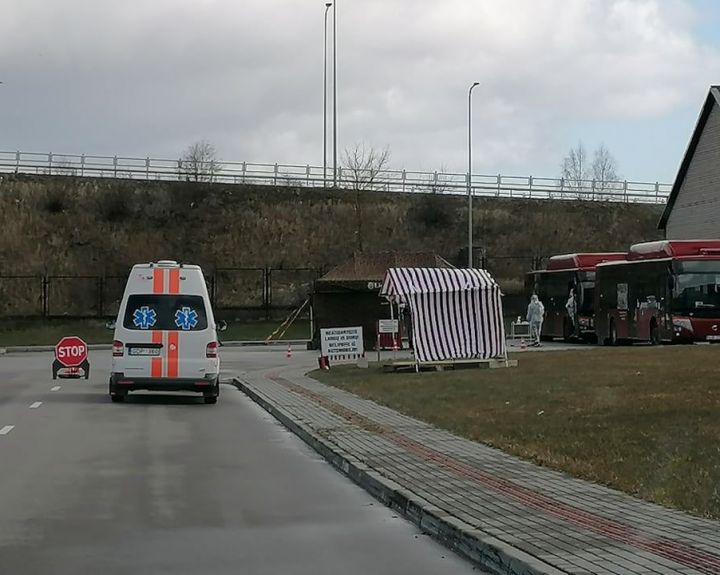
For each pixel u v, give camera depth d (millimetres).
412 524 9211
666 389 18609
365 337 41469
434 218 75500
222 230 70688
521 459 12047
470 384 21516
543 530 8023
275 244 70750
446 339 26891
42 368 33281
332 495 10672
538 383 21000
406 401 18891
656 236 77812
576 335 45625
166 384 20312
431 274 27234
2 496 10383
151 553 7930
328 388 22906
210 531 8805
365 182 75625
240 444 14734
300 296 65438
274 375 27469
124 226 69000
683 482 9867
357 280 41812
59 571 7320
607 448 12180
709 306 35562
